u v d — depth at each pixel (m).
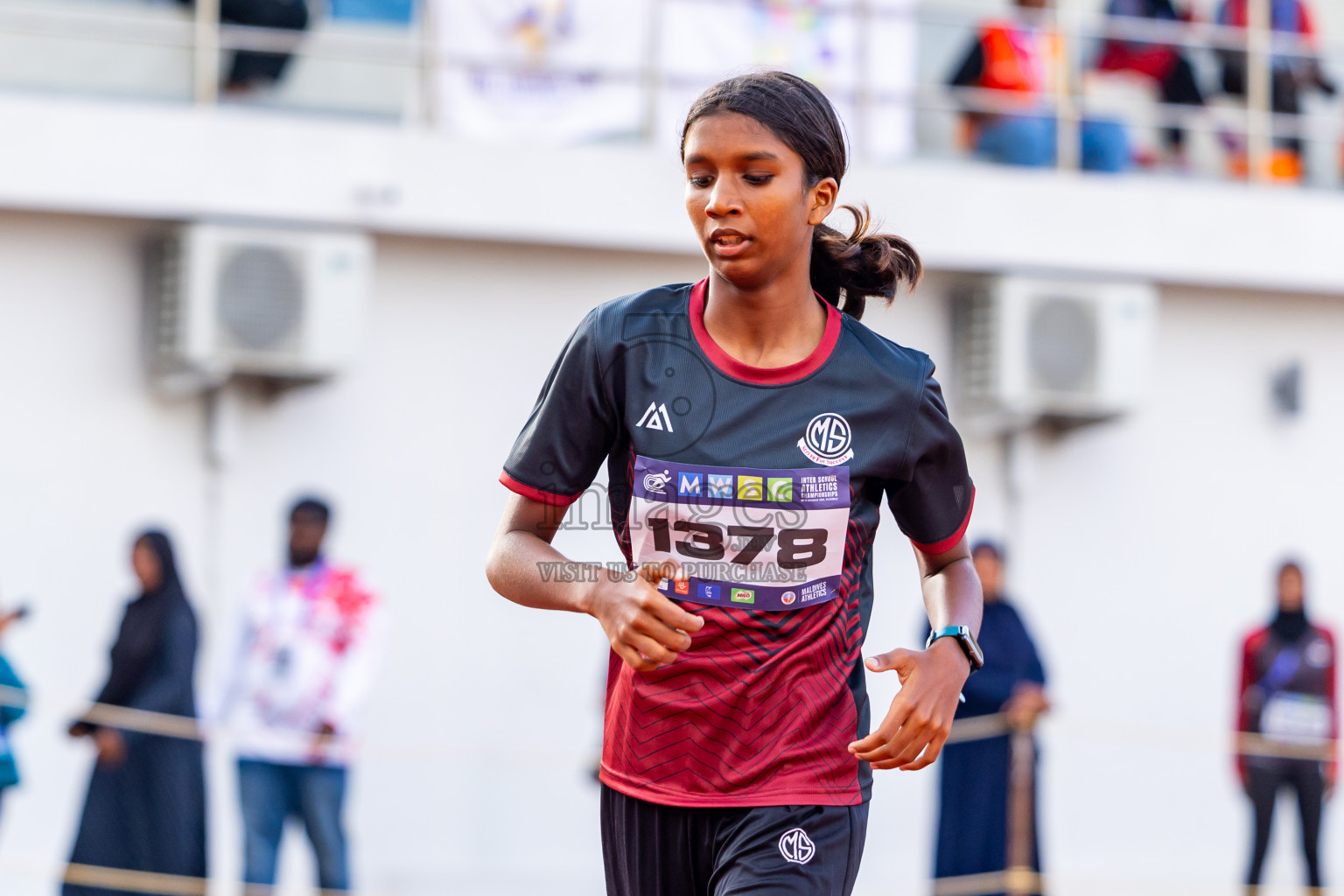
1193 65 15.73
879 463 3.86
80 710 10.73
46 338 12.71
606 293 13.95
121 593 12.73
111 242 12.88
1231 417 15.20
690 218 3.80
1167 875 14.41
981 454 14.70
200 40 13.10
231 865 12.36
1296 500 15.26
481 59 13.46
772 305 3.83
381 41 13.63
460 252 13.66
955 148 14.93
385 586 13.31
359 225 13.12
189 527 12.95
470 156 13.34
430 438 13.51
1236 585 15.06
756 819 3.83
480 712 13.43
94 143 12.58
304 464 13.21
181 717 10.79
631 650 3.48
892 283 4.33
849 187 13.94
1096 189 14.56
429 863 13.16
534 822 13.42
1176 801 14.63
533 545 3.92
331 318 12.77
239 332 12.57
